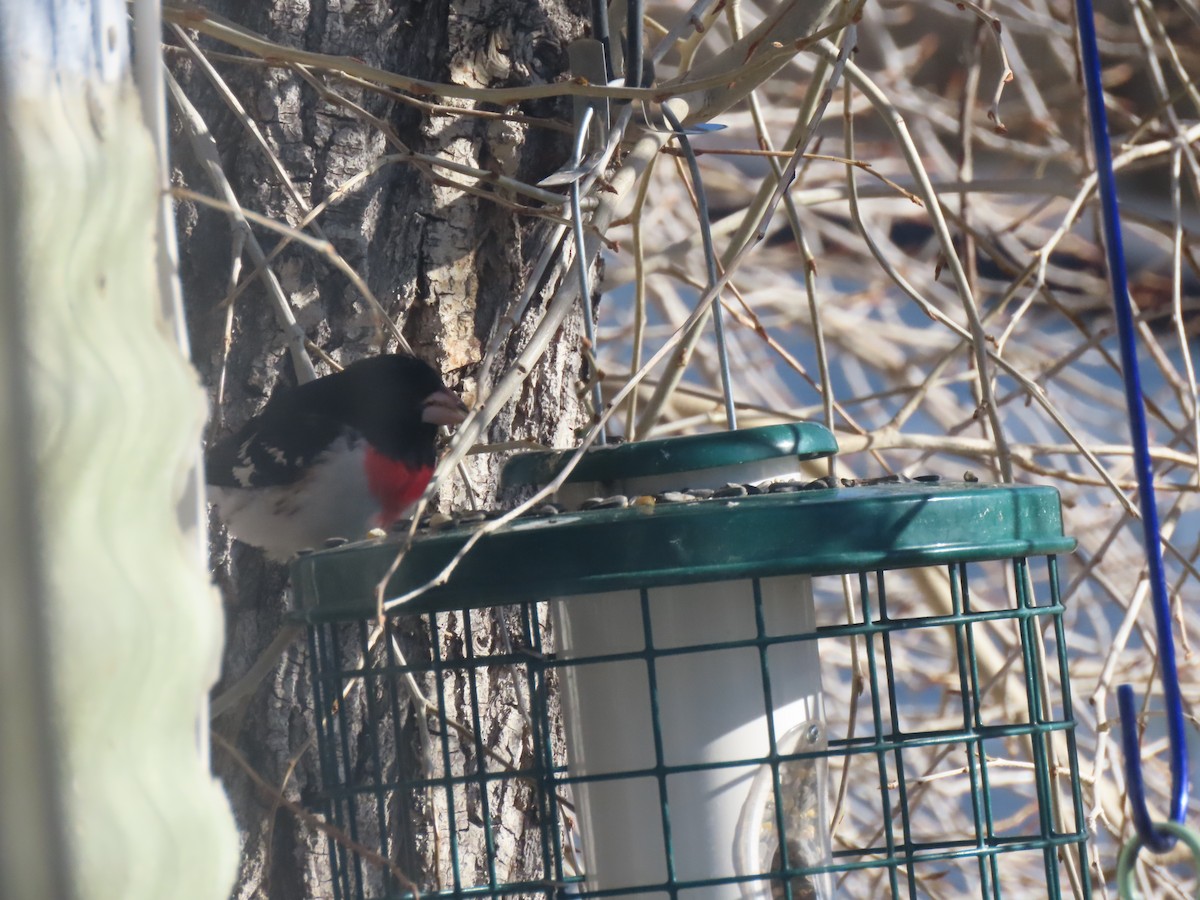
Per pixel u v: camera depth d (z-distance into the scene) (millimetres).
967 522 4562
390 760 6723
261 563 6957
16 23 2721
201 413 2908
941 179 12414
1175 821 3945
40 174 2678
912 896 5164
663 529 4402
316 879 6543
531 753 7148
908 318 17188
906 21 14180
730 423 5562
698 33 7230
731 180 14164
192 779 2760
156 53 3064
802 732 5387
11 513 2588
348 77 6363
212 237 6672
